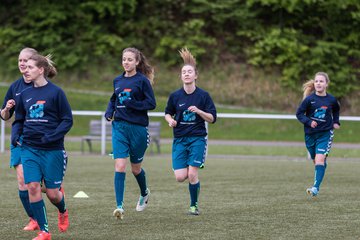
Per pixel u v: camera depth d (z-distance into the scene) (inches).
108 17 2728.8
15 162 565.9
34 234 551.8
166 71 2598.4
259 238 531.8
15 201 744.3
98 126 1568.7
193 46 2591.0
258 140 2025.1
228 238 531.5
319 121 835.4
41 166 511.5
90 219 627.2
